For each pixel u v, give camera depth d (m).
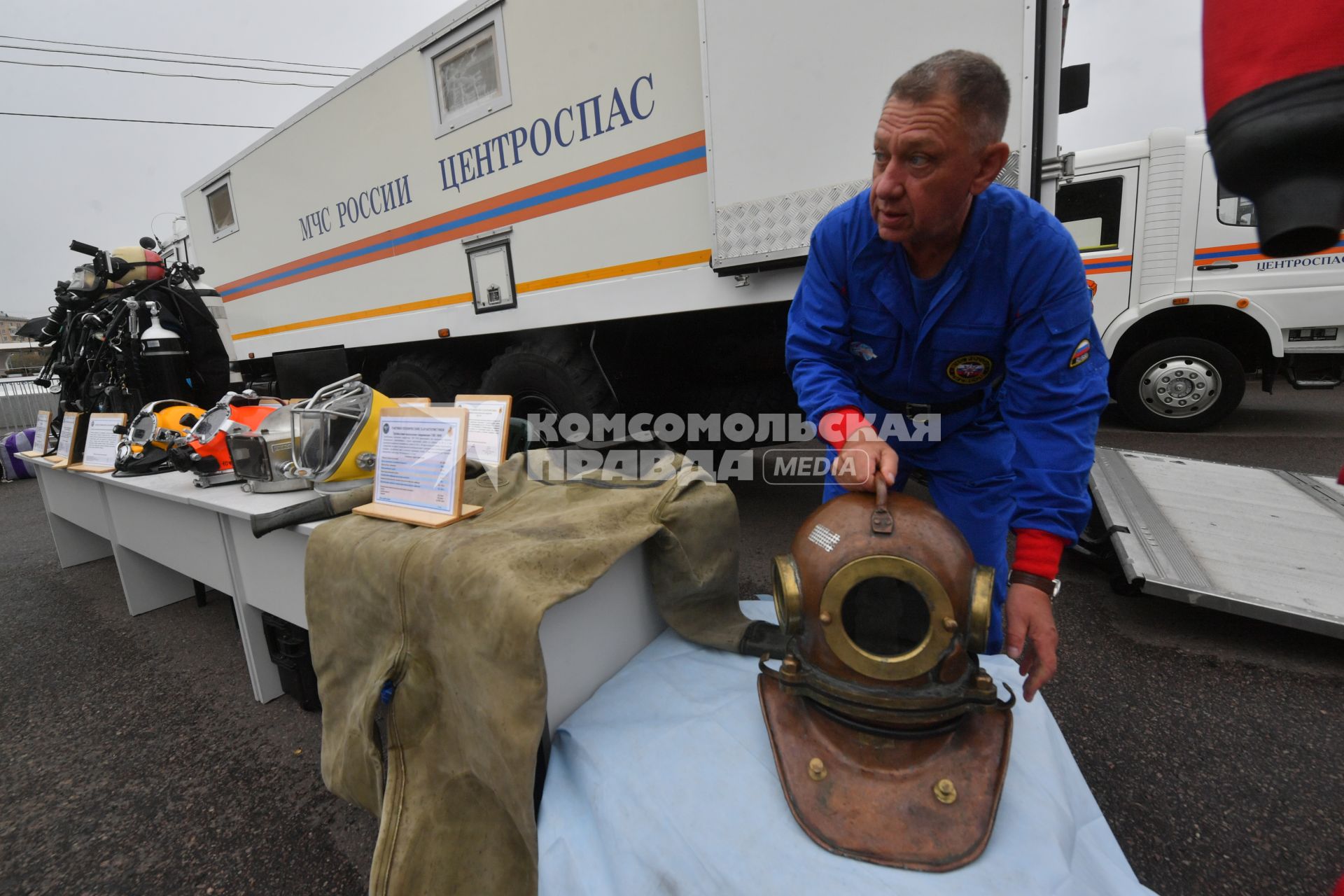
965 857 0.71
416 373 3.36
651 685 1.12
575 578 0.93
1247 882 1.08
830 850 0.74
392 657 0.99
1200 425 4.62
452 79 2.67
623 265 2.32
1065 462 0.93
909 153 0.76
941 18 1.54
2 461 6.82
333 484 1.45
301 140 3.53
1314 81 0.31
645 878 0.78
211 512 1.73
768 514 3.25
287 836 1.34
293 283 3.94
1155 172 4.29
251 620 1.79
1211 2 0.37
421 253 3.05
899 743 0.81
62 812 1.46
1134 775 1.35
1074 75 1.94
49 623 2.61
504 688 0.83
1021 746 0.92
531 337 2.82
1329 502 2.35
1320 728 1.46
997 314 1.01
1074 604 2.16
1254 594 1.72
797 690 0.86
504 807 0.88
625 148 2.22
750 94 1.82
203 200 4.61
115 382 3.35
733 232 1.93
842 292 1.11
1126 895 0.73
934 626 0.75
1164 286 4.42
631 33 2.11
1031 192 1.54
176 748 1.67
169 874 1.26
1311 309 4.09
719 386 2.98
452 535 1.03
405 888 0.92
